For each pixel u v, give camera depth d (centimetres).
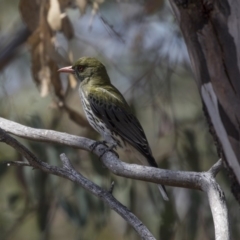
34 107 1419
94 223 1264
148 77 1275
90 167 1199
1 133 728
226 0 593
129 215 676
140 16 1388
